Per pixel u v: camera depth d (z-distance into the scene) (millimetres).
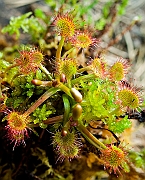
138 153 227
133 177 227
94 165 229
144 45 356
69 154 165
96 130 207
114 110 168
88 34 179
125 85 177
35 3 349
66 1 269
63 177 225
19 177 224
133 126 259
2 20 324
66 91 163
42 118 168
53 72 184
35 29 266
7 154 221
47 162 214
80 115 153
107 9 316
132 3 388
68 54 199
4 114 203
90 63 191
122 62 174
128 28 302
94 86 171
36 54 167
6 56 274
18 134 165
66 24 171
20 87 181
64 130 155
